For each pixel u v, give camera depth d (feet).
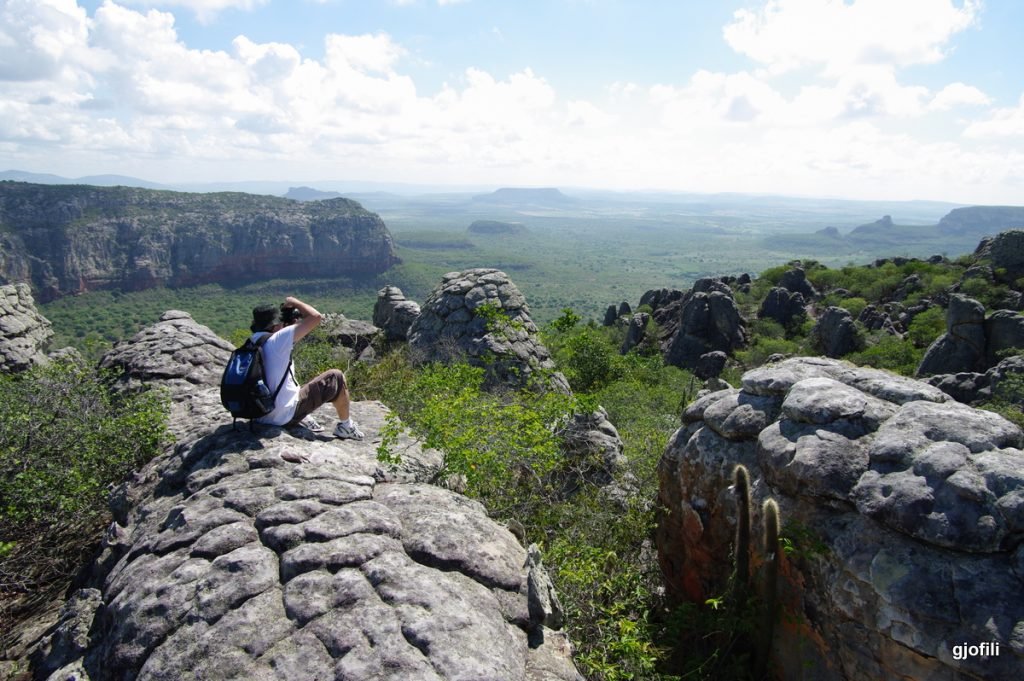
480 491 24.57
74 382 31.55
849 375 21.99
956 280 162.61
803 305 174.70
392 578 14.05
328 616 13.03
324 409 27.53
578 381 84.33
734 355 147.33
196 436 21.08
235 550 14.79
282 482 17.67
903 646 14.84
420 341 56.49
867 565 15.84
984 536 14.62
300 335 21.13
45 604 19.19
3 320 61.72
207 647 12.50
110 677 12.84
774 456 19.21
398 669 11.81
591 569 21.08
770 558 17.56
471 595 14.37
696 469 23.11
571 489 32.78
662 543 26.03
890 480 16.40
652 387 90.84
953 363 102.68
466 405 27.17
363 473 19.45
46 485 22.25
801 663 17.67
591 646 18.84
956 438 16.61
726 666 19.15
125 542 17.71
